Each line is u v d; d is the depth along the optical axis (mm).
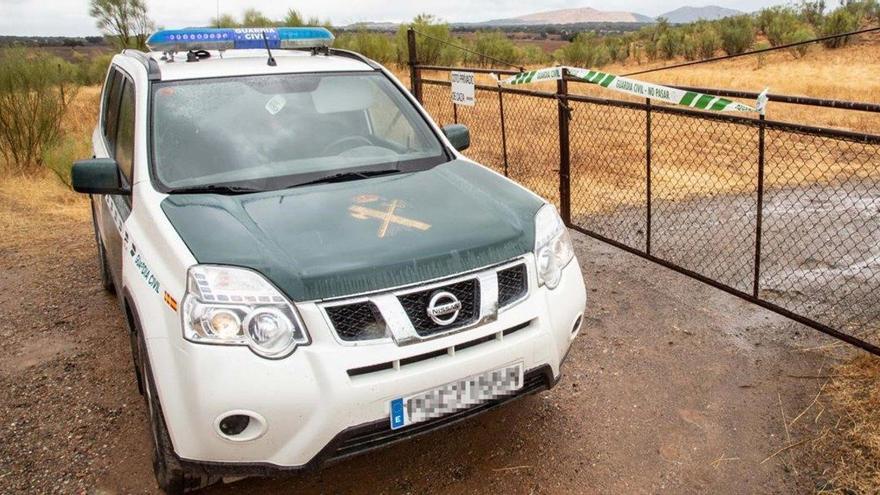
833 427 3318
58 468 3201
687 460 3152
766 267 5410
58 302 5242
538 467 3145
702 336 4293
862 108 3623
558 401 3660
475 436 3391
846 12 27078
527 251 2871
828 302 4688
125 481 3098
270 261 2527
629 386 3770
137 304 2750
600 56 29531
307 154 3535
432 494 2988
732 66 25172
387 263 2557
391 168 3543
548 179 8750
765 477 3016
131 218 3213
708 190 7957
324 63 4199
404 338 2514
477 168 3691
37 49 12008
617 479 3047
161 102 3588
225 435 2430
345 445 2518
